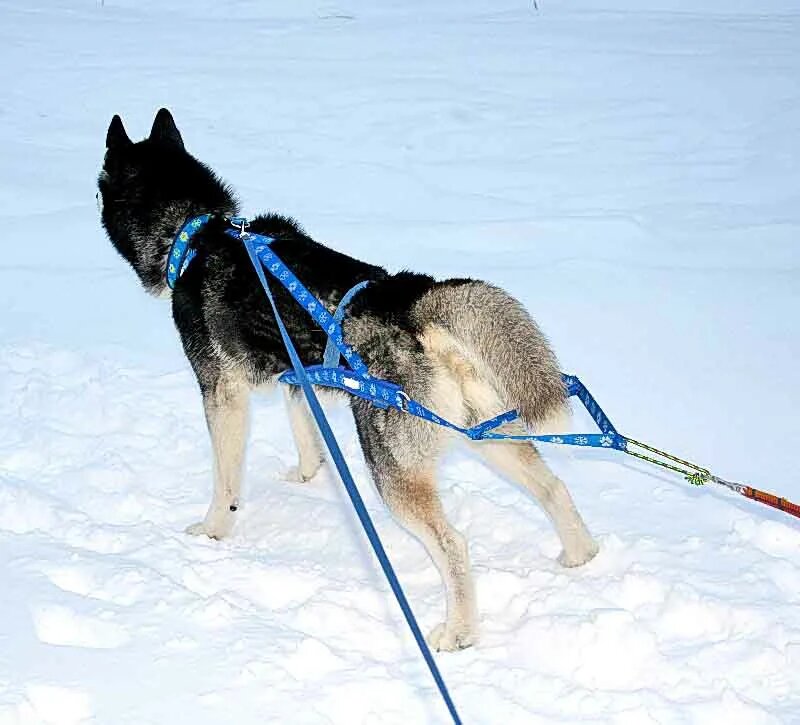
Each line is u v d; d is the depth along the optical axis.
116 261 4.84
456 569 3.15
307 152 6.02
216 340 3.43
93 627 3.10
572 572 3.34
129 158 3.67
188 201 3.59
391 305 3.20
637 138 6.22
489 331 3.11
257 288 3.35
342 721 2.92
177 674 3.00
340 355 3.22
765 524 3.44
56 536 3.42
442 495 3.63
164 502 3.64
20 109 6.69
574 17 9.49
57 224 5.04
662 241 4.88
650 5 10.04
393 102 6.91
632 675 3.03
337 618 3.17
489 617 3.21
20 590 3.18
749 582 3.27
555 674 3.04
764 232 4.90
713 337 4.24
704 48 8.20
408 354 3.18
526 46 8.37
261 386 3.46
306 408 3.66
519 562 3.39
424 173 5.69
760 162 5.68
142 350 4.31
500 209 5.19
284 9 9.87
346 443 3.84
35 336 4.36
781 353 4.15
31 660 3.01
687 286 4.55
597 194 5.34
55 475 3.67
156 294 3.63
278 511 3.62
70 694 2.94
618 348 4.20
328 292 3.28
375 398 3.16
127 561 3.32
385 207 5.21
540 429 3.09
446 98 6.99
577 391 3.21
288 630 3.13
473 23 9.23
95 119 6.56
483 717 2.93
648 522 3.50
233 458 3.48
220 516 3.50
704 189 5.36
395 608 3.24
